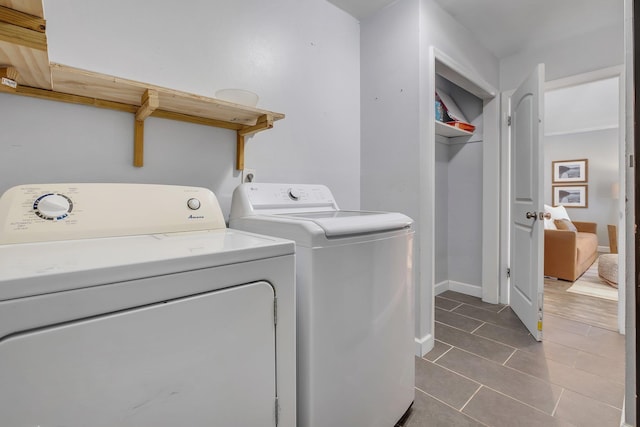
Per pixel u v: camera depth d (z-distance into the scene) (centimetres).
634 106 95
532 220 217
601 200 559
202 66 142
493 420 133
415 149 192
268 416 83
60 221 91
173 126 135
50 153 108
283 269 86
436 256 303
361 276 110
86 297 56
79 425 56
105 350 58
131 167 125
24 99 104
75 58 111
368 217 121
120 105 119
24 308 51
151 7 128
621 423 122
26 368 51
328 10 201
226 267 74
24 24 71
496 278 278
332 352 100
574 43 243
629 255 114
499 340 207
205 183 145
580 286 337
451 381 161
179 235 104
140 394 62
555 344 201
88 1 113
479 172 295
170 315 65
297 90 182
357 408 110
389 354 123
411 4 193
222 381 74
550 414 136
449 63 215
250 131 148
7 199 88
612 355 186
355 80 220
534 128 215
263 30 165
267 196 141
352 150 219
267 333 82
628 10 108
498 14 216
